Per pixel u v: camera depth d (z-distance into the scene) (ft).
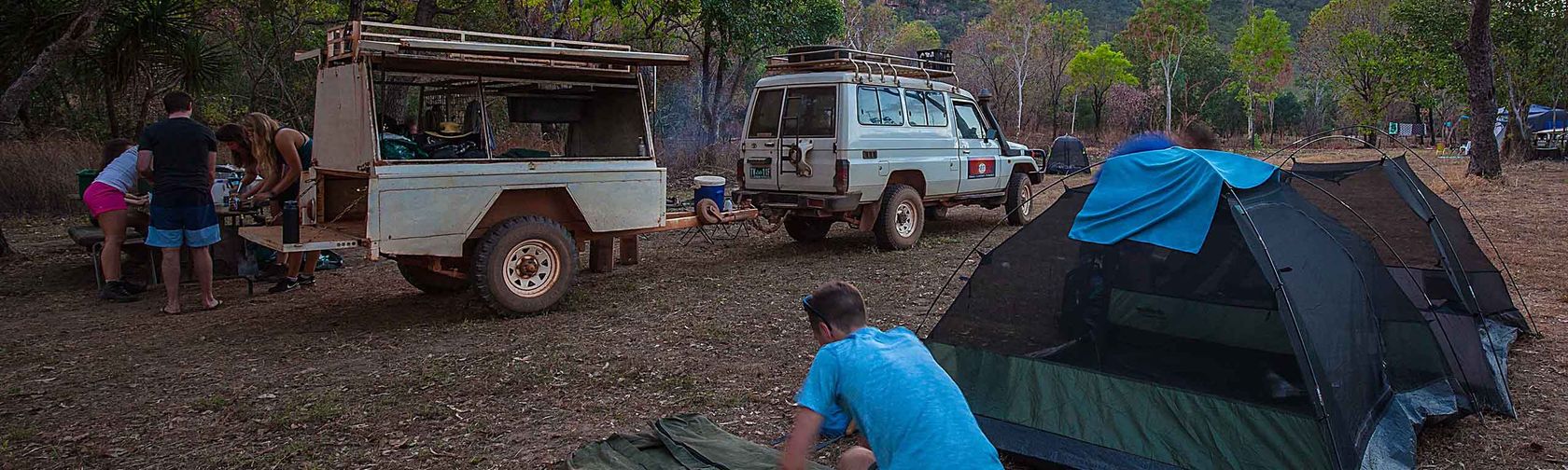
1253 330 12.11
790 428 14.44
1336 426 11.55
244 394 16.21
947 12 289.33
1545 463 12.66
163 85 56.54
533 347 19.24
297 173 23.22
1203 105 169.07
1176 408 12.51
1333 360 12.24
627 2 58.65
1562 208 40.83
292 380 17.11
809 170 30.12
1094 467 12.74
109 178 24.36
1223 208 12.78
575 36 62.23
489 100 24.03
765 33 59.26
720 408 15.46
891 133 31.14
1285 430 11.65
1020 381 13.80
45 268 29.48
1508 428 13.99
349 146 20.59
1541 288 23.76
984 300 14.35
